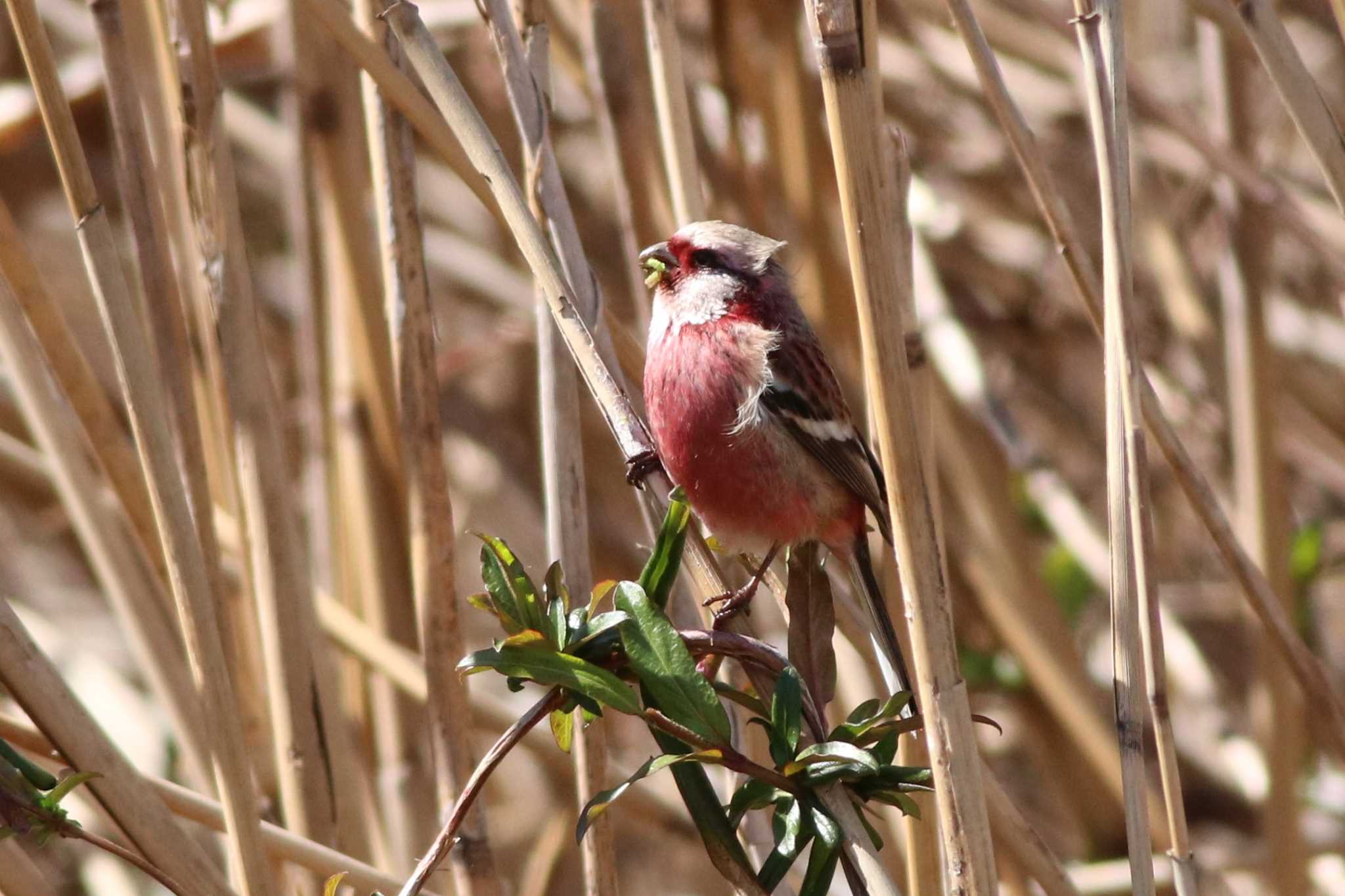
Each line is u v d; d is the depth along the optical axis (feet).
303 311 31.48
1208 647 43.83
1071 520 36.65
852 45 14.38
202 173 22.84
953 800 15.25
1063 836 39.93
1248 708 42.29
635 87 29.53
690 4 41.86
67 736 17.40
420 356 23.62
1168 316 43.50
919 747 20.97
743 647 16.61
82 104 40.93
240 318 23.40
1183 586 43.65
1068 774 35.40
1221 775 38.99
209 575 21.02
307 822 24.02
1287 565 32.19
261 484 23.70
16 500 40.04
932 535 15.20
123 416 37.40
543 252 19.36
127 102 20.51
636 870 40.63
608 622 15.62
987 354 45.09
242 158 46.98
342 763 24.82
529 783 40.34
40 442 24.48
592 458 41.70
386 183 23.34
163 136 27.45
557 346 21.83
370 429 30.55
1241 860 35.24
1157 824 33.99
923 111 45.24
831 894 30.04
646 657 15.52
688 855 40.19
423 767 30.01
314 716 24.11
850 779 16.05
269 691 24.16
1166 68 46.42
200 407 28.60
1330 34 45.34
